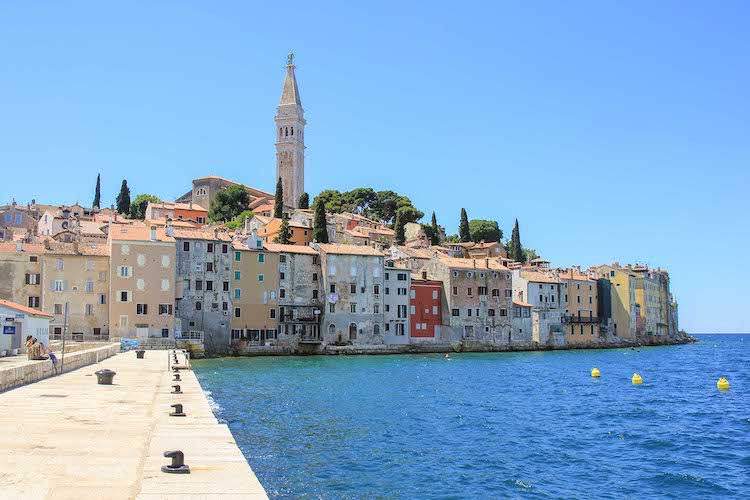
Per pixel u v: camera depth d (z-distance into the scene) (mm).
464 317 149500
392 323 139375
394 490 30484
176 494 17750
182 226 164750
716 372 103500
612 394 70812
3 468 20062
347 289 131625
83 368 58906
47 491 17625
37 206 191750
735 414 56188
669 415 55281
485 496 29984
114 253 107125
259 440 40656
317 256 131250
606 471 35156
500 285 157000
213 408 53562
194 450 23828
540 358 134875
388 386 73625
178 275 113562
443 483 31922
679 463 37188
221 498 17562
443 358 127625
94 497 17250
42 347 60688
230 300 118500
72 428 27469
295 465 34562
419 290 145125
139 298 107562
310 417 49906
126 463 21312
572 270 185625
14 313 65000
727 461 37875
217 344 116188
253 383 73312
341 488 30516
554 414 55031
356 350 130625
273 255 125562
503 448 40469
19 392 39250
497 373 95188
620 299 195250
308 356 123750
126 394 40594
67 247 107938
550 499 29781
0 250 104688
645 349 186000
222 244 118250
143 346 103688
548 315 168500
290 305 126562
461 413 54250
